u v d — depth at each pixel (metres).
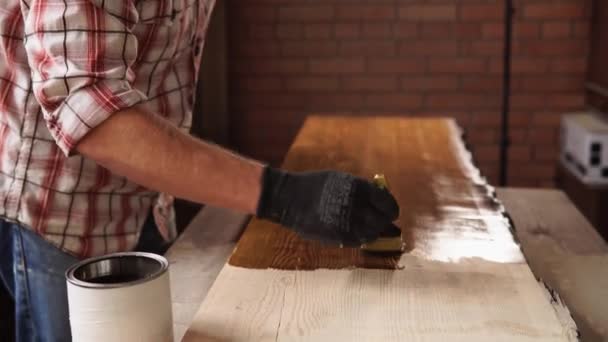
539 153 4.05
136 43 1.11
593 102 3.81
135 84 1.40
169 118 1.54
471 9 3.89
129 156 1.05
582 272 1.75
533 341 1.08
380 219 1.15
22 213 1.42
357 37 3.98
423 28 3.94
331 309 1.18
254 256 1.41
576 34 3.88
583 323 1.49
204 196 1.10
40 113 1.36
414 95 4.04
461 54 3.96
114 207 1.52
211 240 1.92
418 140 2.51
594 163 3.42
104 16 1.06
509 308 1.18
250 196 1.10
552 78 3.95
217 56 3.88
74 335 1.03
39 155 1.39
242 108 4.13
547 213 2.20
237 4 3.96
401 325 1.13
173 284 1.63
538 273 1.74
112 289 0.99
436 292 1.25
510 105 4.00
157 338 1.05
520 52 3.93
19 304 1.52
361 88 4.05
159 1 1.28
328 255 1.42
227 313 1.17
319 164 2.17
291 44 4.02
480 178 2.02
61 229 1.45
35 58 1.09
